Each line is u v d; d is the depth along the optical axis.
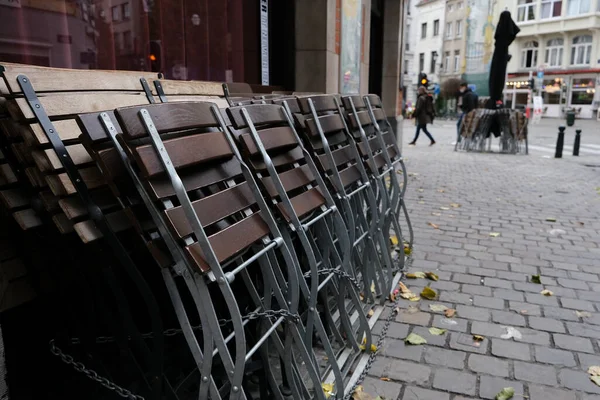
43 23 3.15
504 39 12.38
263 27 5.64
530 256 4.29
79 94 1.84
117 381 1.99
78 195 1.62
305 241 2.04
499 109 12.23
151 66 4.19
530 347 2.78
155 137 1.49
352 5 6.99
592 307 3.28
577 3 35.69
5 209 1.76
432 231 5.04
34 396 2.02
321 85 6.10
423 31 49.16
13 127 1.63
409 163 10.30
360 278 3.37
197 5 4.66
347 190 3.00
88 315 1.76
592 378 2.46
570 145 14.82
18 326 2.01
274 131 2.18
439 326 3.02
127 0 3.87
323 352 2.71
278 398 2.04
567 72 36.62
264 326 1.96
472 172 9.04
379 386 2.41
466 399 2.31
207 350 1.54
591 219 5.58
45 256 1.78
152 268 2.06
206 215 1.61
